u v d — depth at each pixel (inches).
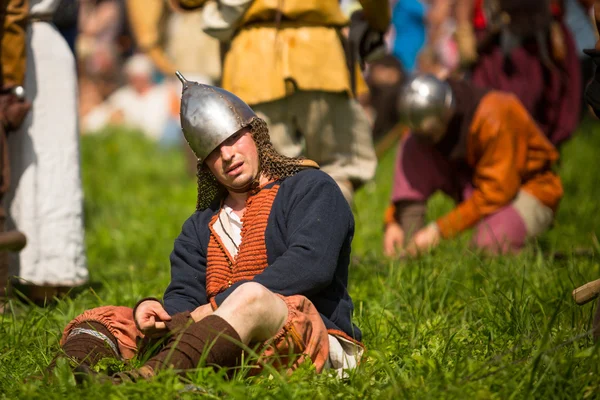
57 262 641.0
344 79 624.1
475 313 524.7
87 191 1155.3
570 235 804.0
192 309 458.6
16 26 617.0
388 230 767.7
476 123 729.0
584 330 460.8
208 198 470.9
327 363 426.0
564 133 880.9
